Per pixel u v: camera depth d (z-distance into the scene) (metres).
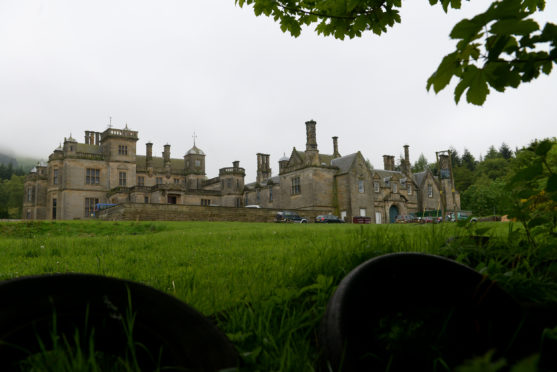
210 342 1.77
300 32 3.92
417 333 2.37
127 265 5.45
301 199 53.62
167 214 40.09
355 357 1.85
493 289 2.40
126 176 59.59
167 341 1.75
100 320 1.71
